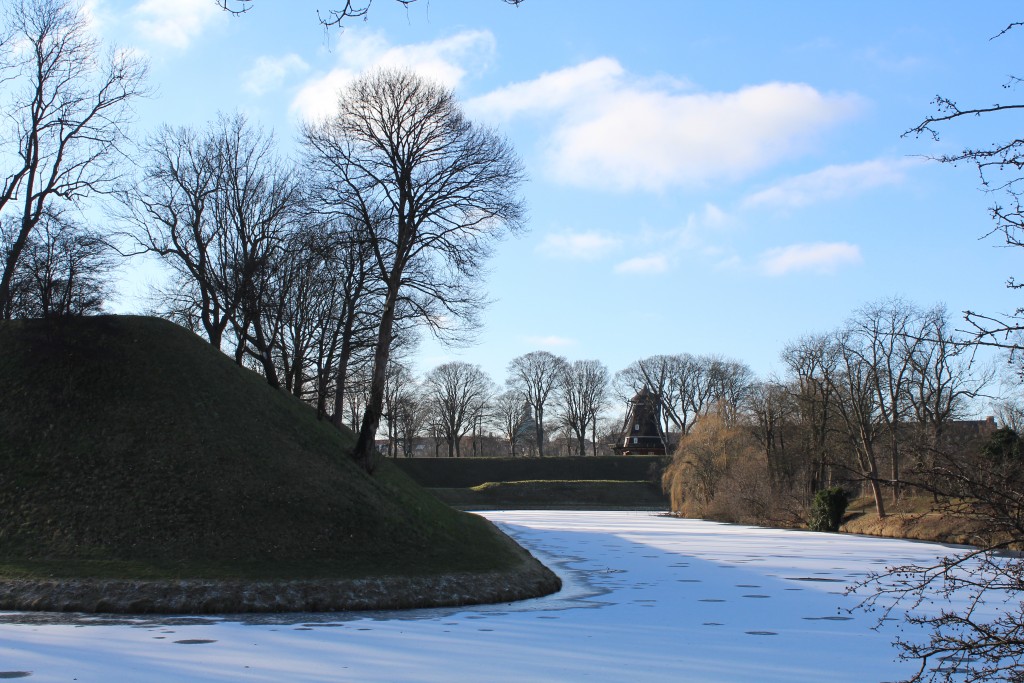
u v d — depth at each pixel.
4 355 30.22
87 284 35.16
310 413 37.84
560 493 98.81
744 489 66.00
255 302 39.69
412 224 33.81
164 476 25.81
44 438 26.83
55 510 23.98
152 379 29.95
